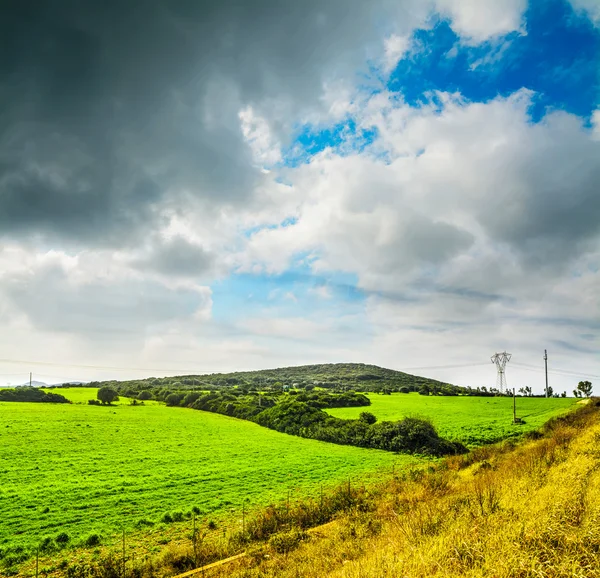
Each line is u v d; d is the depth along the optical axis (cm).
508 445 4072
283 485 3584
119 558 2034
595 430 3372
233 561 1667
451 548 981
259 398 10375
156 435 6462
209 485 3584
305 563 1349
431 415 8519
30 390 11194
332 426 6806
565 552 861
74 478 3750
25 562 2056
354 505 2336
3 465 4203
